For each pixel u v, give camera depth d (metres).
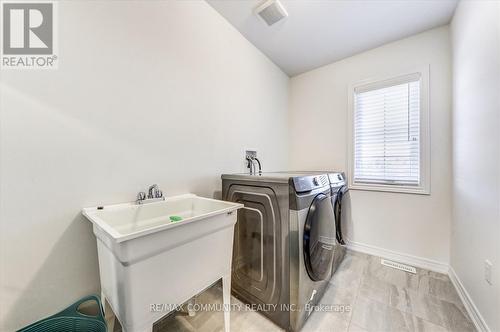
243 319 1.31
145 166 1.24
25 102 0.84
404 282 1.69
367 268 1.92
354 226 2.33
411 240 2.01
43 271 0.88
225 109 1.80
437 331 1.20
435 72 1.85
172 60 1.38
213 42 1.67
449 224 1.81
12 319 0.81
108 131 1.08
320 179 1.51
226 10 1.67
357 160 2.34
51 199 0.90
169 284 0.84
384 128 2.17
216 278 1.06
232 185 1.55
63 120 0.93
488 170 1.14
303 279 1.22
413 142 2.01
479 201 1.24
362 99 2.31
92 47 1.02
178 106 1.42
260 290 1.36
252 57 2.12
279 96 2.62
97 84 1.04
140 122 1.22
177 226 0.84
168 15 1.35
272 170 2.48
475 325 1.23
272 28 1.87
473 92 1.32
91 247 1.02
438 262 1.87
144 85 1.23
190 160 1.51
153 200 1.23
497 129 1.05
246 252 1.45
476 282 1.27
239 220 1.50
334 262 1.76
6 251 0.80
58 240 0.92
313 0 1.55
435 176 1.88
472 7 1.33
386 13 1.68
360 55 2.28
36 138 0.87
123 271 0.72
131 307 0.73
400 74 2.03
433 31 1.86
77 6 0.97
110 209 1.03
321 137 2.59
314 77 2.64
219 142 1.75
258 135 2.24
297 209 1.17
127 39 1.15
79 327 0.91
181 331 1.21
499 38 1.03
